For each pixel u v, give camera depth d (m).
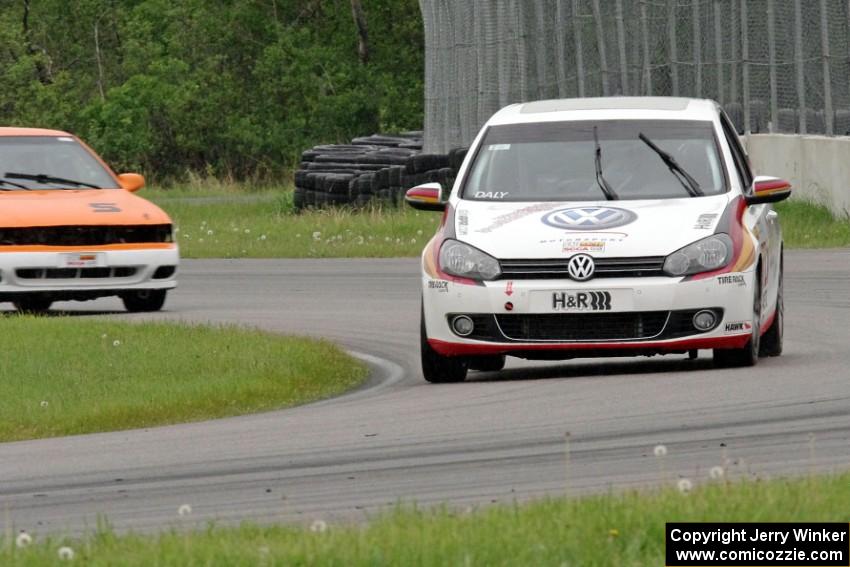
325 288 73.50
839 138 94.38
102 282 62.44
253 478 29.48
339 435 34.09
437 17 134.75
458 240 41.66
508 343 40.50
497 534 20.86
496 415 35.56
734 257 40.50
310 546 20.41
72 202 63.66
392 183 116.88
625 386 38.88
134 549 21.47
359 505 26.19
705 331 40.16
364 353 51.16
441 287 41.16
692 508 21.83
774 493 22.77
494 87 122.00
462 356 42.34
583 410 35.44
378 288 72.75
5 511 27.44
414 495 26.88
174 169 197.25
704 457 29.00
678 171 43.53
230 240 103.19
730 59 110.75
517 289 40.28
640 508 21.88
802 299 61.72
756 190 43.06
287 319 61.12
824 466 27.45
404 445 32.28
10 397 41.12
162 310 65.62
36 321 56.44
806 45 100.19
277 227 109.12
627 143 44.50
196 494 28.14
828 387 37.06
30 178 66.00
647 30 112.88
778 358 44.34
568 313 40.09
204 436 35.16
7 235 61.56
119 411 38.91
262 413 39.06
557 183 43.50
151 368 45.00
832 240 87.12
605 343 40.06
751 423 32.59
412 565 19.50
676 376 40.22
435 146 135.75
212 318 61.91
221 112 199.00
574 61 118.31
